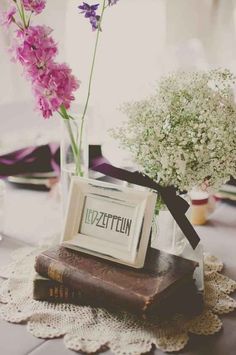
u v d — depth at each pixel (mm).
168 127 653
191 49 1214
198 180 664
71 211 666
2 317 615
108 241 642
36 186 1087
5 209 930
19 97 1158
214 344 582
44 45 661
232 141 645
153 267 625
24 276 714
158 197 694
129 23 1183
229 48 1205
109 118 1222
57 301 650
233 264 783
